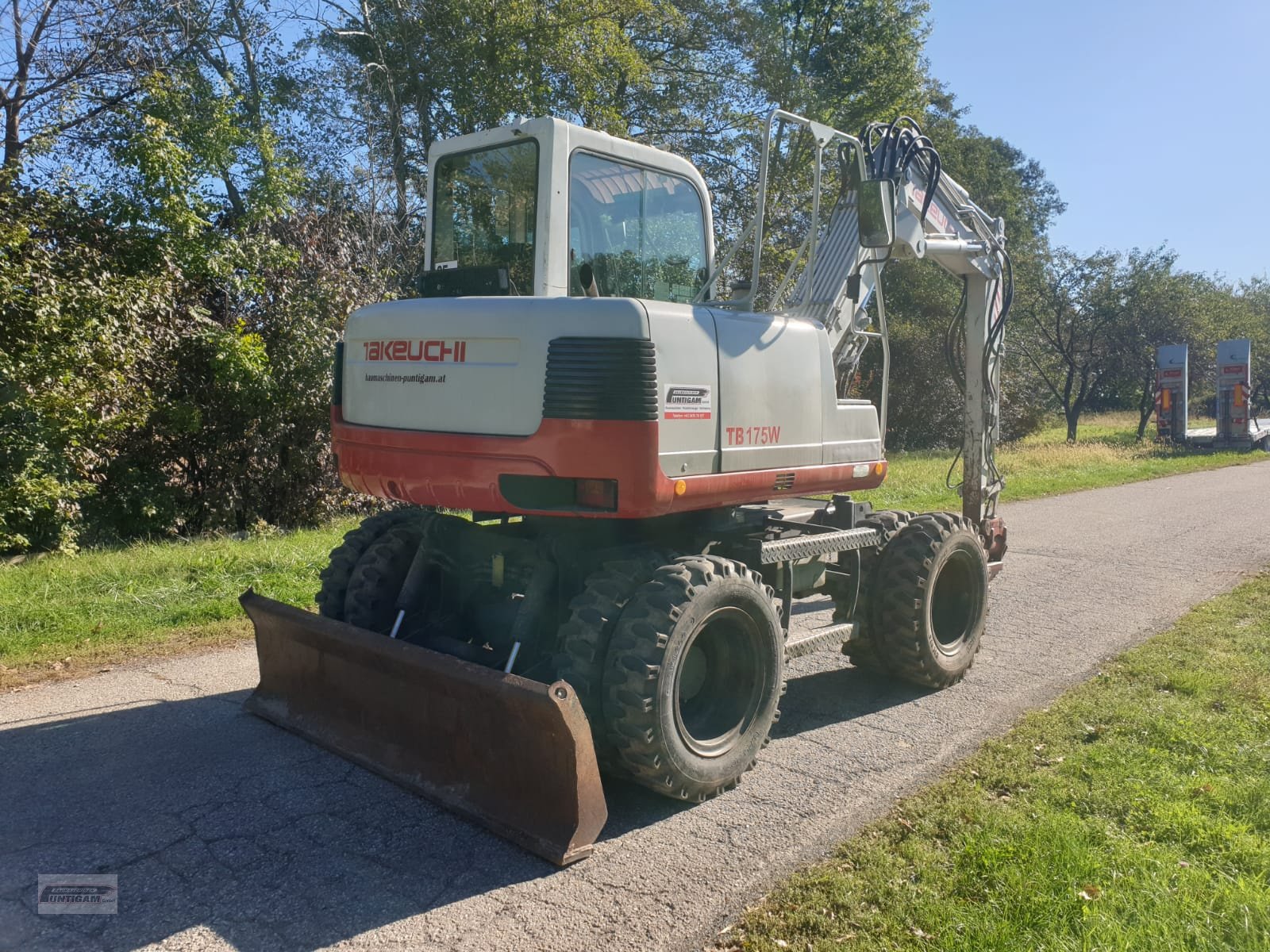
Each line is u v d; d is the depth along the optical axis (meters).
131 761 4.55
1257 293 50.69
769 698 4.53
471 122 21.22
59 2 14.72
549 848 3.65
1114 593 8.58
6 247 9.88
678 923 3.27
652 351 3.93
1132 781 4.30
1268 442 29.62
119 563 8.68
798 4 27.06
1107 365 32.88
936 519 5.83
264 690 5.19
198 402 13.05
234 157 14.17
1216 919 3.17
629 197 4.91
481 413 4.14
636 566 4.21
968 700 5.67
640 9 21.56
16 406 9.86
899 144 6.40
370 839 3.82
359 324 4.72
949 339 7.84
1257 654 6.39
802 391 4.94
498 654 4.60
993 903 3.30
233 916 3.27
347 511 14.48
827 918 3.27
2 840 3.76
